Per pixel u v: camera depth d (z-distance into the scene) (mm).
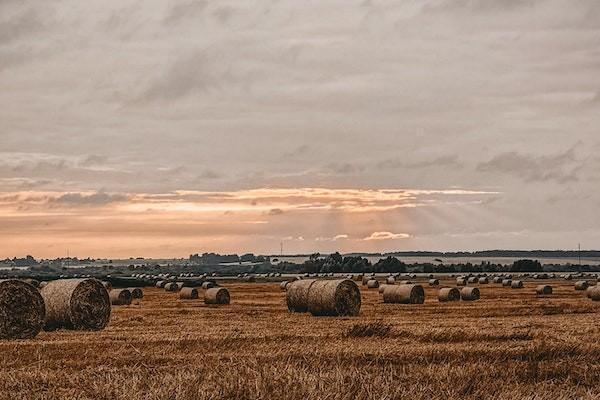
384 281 109875
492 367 15570
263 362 16500
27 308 30531
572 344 19188
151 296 71375
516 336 24797
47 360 19781
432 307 49094
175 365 17828
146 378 12867
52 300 33719
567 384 14133
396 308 48062
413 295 55500
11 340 28109
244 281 125312
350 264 192500
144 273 191000
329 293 41062
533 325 31109
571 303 54312
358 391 11172
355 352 19812
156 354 20859
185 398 10930
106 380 13148
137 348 22672
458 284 93062
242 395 10984
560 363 16125
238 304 55469
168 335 27641
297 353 20141
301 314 42594
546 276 138750
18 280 30469
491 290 80312
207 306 52625
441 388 12078
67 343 24938
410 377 13758
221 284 106812
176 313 43469
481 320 35250
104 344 24344
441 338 24312
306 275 157250
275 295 70562
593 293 60188
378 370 15219
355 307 41875
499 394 12047
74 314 33531
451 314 41625
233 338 25531
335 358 18344
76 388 13188
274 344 23250
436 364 16953
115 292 56969
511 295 68562
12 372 16562
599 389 13227
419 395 11297
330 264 192625
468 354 18984
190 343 23969
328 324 33469
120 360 19531
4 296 30031
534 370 15125
